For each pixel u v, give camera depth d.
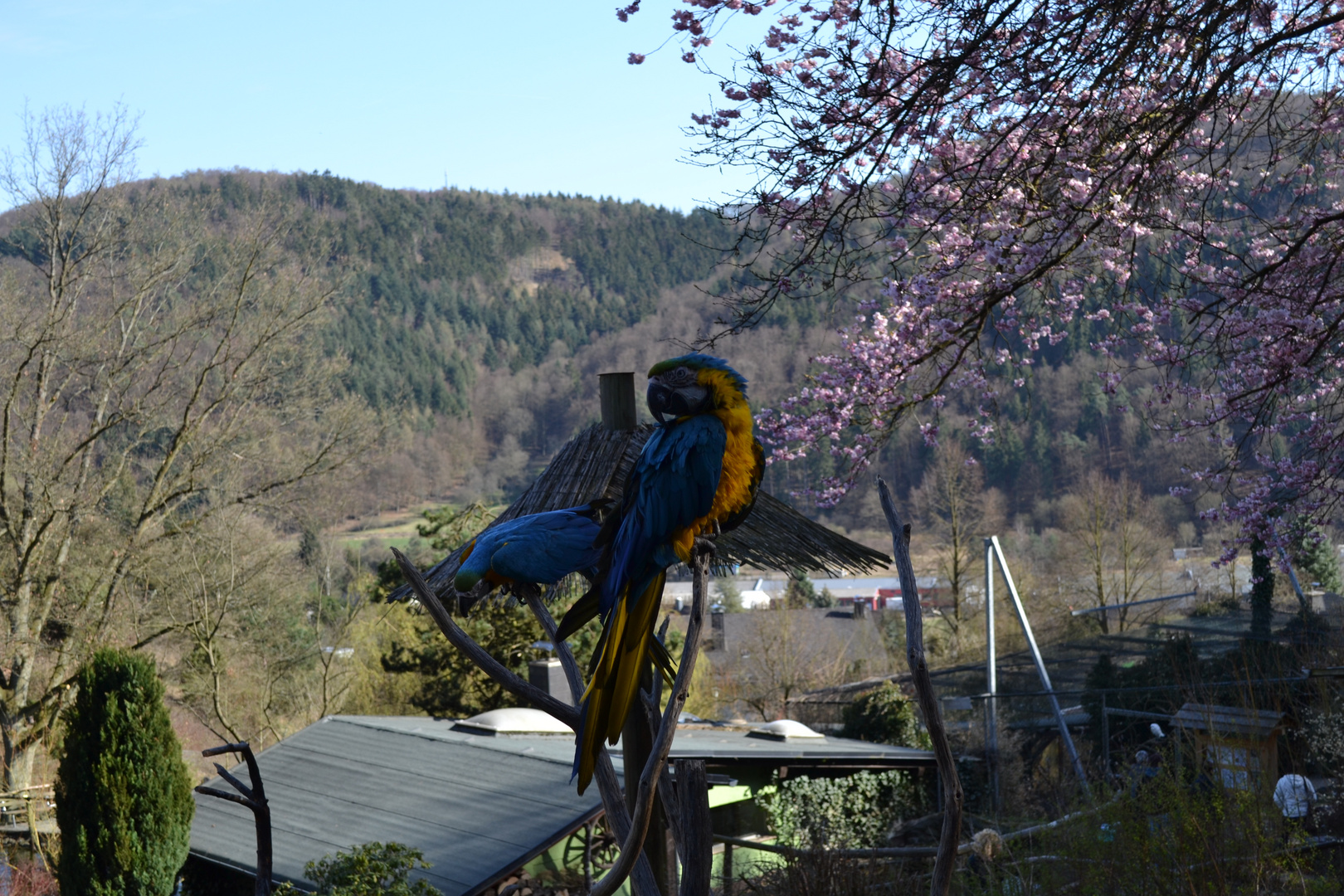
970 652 45.94
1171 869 9.08
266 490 29.56
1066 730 18.47
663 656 3.80
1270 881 9.02
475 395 126.94
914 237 9.80
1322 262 9.98
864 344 11.71
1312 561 27.95
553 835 13.25
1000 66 8.55
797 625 50.69
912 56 9.05
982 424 12.72
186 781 14.85
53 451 27.61
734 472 3.71
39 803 23.97
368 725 19.38
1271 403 11.33
